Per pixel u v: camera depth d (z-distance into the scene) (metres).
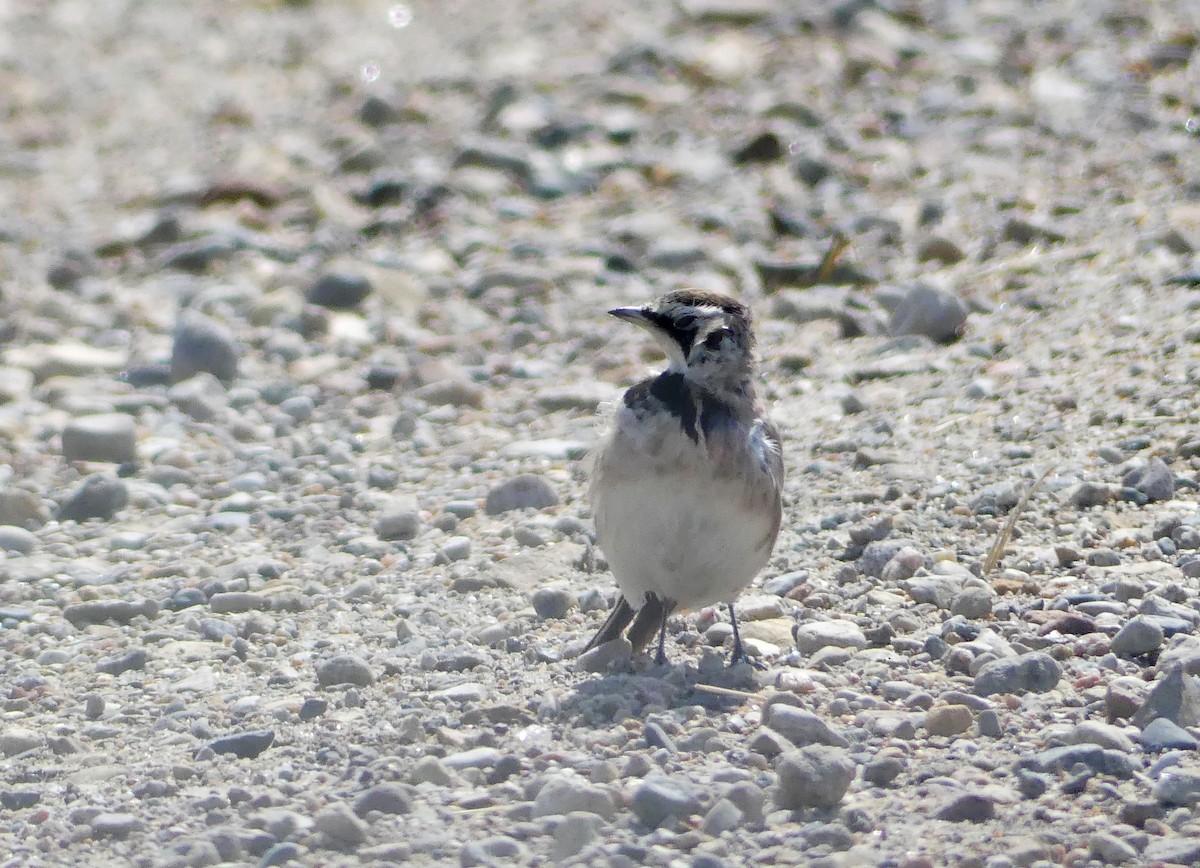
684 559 8.91
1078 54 23.88
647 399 8.95
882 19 26.19
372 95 26.08
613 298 18.14
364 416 15.52
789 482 12.58
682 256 18.80
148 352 17.25
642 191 21.50
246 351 17.36
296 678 9.63
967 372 14.58
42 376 16.86
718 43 25.97
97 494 13.22
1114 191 19.06
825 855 7.02
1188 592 9.91
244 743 8.53
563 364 16.53
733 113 23.56
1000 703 8.62
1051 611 9.83
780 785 7.53
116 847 7.55
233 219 21.84
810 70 24.48
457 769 8.05
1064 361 14.43
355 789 7.92
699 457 8.70
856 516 11.70
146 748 8.73
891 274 17.91
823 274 17.88
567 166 22.38
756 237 19.41
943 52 24.81
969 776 7.74
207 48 32.28
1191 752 7.86
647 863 7.01
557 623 10.33
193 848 7.30
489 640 10.02
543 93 25.06
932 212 19.27
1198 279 15.68
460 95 26.17
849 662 9.36
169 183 24.08
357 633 10.45
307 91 28.86
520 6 31.55
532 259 19.44
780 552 11.20
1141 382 13.48
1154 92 22.11
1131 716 8.34
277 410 15.66
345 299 18.41
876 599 10.25
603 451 9.00
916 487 12.07
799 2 27.55
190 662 10.05
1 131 28.14
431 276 19.30
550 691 9.07
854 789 7.69
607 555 9.20
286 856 7.18
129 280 20.34
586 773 7.86
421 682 9.38
